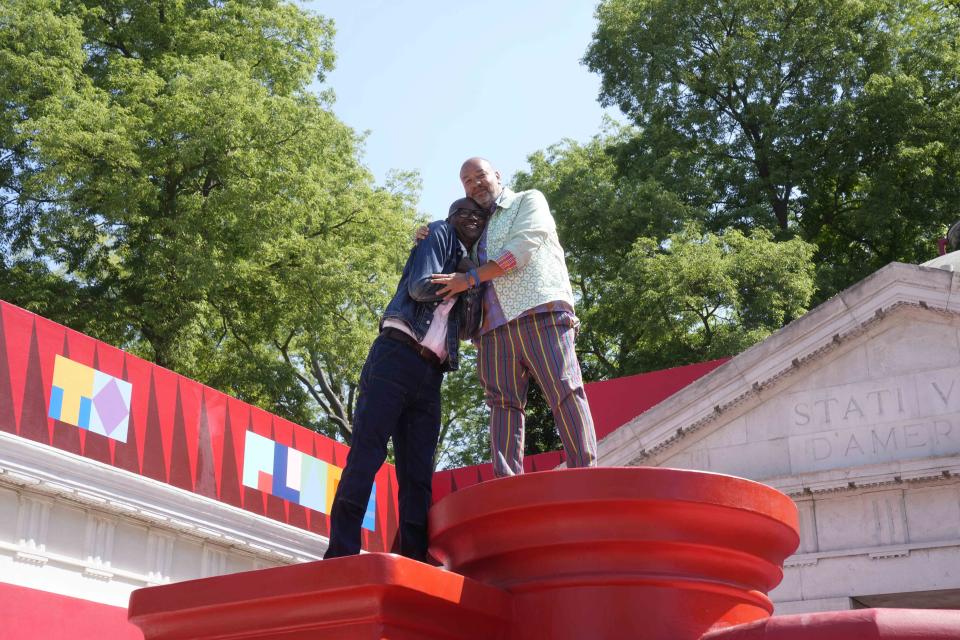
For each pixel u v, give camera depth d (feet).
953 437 46.73
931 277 47.96
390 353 13.00
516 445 13.89
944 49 111.65
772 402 51.01
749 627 8.38
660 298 91.61
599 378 109.70
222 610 9.55
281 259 92.12
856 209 113.19
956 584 44.70
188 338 87.81
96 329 88.69
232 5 99.76
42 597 39.22
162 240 84.58
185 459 45.73
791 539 10.30
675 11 113.80
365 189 99.50
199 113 83.71
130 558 43.34
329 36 105.60
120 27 100.89
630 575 9.49
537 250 14.03
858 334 49.67
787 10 113.09
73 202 83.51
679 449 52.16
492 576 10.18
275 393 93.97
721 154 114.21
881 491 47.50
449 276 13.33
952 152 108.78
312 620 9.12
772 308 90.48
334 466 53.78
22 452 38.63
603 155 118.21
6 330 39.32
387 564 8.70
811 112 108.58
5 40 86.02
